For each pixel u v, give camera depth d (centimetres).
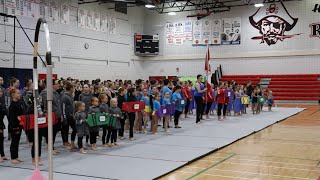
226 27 2447
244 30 2406
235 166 626
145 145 815
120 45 2417
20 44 1670
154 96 1036
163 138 914
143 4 2222
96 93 955
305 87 2219
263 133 1038
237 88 1549
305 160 676
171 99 1068
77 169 592
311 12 2234
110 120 784
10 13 1614
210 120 1322
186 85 1423
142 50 2572
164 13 2606
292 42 2288
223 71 2469
